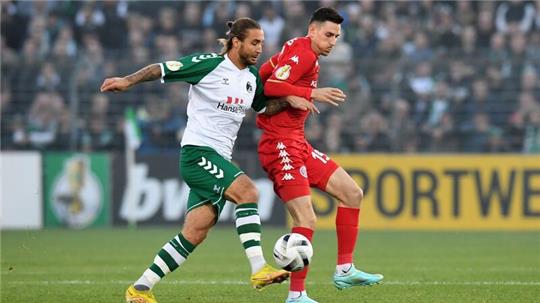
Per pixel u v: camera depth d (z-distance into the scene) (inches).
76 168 2090.3
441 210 2012.8
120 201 2092.8
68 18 2517.2
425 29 2425.0
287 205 847.1
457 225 2009.1
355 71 2251.5
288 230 1999.3
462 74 2241.6
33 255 1425.9
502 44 2327.8
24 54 2476.6
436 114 2220.7
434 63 2250.2
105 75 2321.6
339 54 2301.9
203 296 928.9
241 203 799.1
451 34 2409.0
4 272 1180.5
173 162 2086.6
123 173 2096.5
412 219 2020.2
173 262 816.3
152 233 1902.1
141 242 1674.5
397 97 2217.0
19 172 2086.6
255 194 803.4
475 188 2005.4
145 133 2257.6
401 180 2022.6
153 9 2524.6
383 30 2418.8
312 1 2466.8
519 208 1991.9
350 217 874.1
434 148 2199.8
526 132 2194.9
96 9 2512.3
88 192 2090.3
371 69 2253.9
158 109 2268.7
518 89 2228.1
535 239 1748.3
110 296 927.7
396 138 2191.2
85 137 2287.2
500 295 925.2
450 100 2230.6
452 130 2208.4
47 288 997.8
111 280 1081.4
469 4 2455.7
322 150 2187.5
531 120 2194.9
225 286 1015.0
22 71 2354.8
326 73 2240.4
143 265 1272.1
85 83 2315.5
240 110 829.8
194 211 819.4
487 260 1337.4
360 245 1616.6
